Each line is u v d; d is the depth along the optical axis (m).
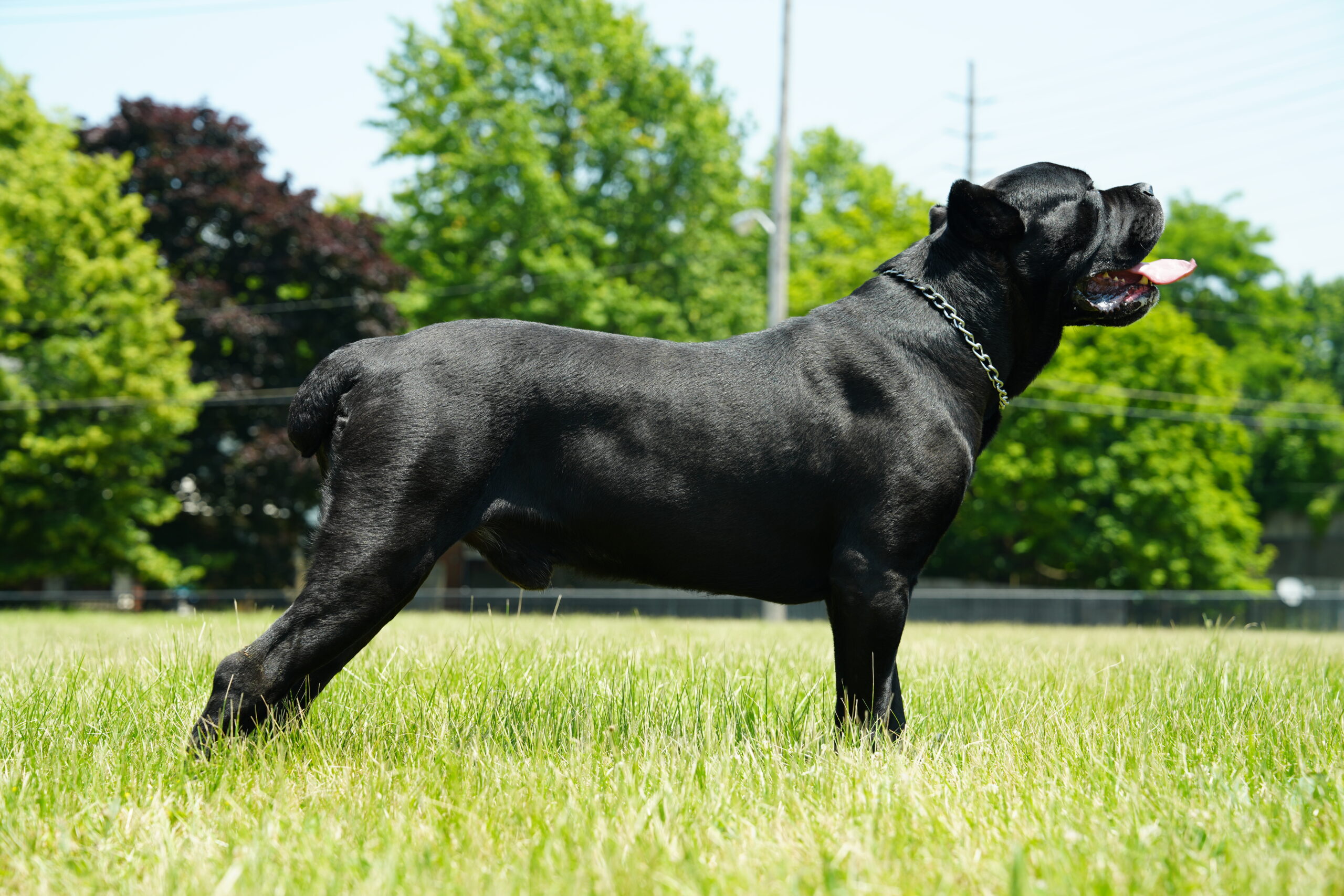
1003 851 2.72
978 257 4.19
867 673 3.91
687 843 2.79
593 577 4.05
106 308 26.81
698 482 3.88
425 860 2.63
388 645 6.62
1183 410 35.75
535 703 4.60
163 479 30.78
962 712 4.75
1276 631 20.62
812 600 4.14
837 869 2.53
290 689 3.75
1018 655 7.49
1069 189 4.25
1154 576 34.81
